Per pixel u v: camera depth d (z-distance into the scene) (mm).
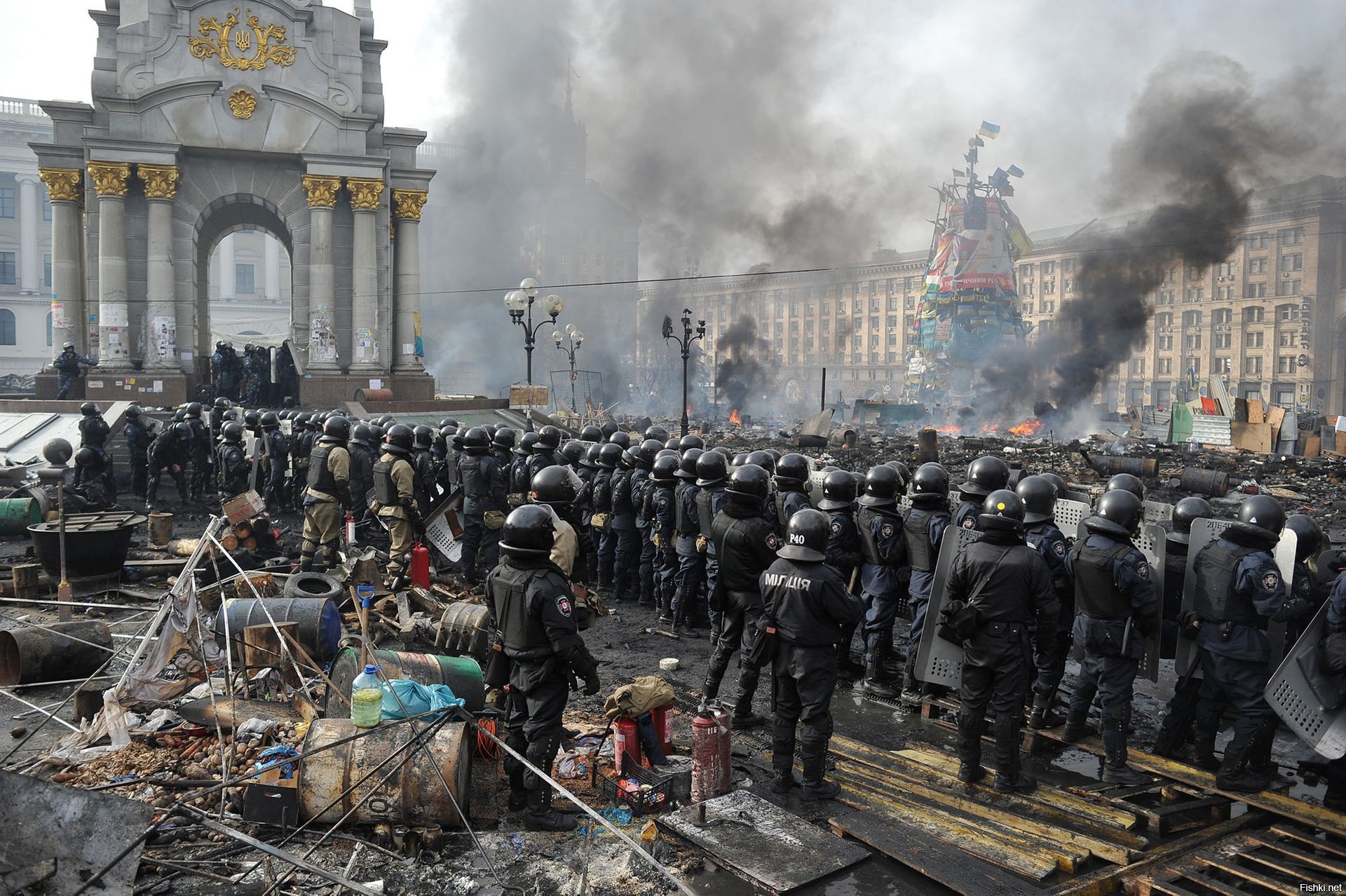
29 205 79375
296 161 37875
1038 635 6891
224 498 16875
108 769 6508
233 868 5426
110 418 25922
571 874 5570
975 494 8750
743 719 8289
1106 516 7129
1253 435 43875
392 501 12453
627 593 13828
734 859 5730
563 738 7613
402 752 5836
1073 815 6477
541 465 13836
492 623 6441
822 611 6645
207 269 42156
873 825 6238
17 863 4582
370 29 39438
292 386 36406
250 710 7438
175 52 35812
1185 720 7441
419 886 5367
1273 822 6402
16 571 11867
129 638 9539
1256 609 6633
